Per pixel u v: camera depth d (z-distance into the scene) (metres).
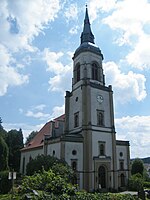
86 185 40.06
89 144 41.72
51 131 50.38
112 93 49.22
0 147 42.44
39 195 16.83
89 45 50.34
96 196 18.77
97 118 45.12
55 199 16.50
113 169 44.34
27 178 20.91
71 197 17.33
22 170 56.06
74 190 18.86
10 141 75.88
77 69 50.31
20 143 77.56
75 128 46.09
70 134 43.88
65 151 39.78
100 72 49.56
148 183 47.06
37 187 19.36
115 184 43.56
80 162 41.09
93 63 49.28
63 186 18.69
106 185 42.66
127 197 20.45
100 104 46.56
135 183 45.12
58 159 36.97
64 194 17.58
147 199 27.75
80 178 40.28
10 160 73.75
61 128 51.28
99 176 42.31
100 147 43.53
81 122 44.44
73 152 40.69
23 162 56.69
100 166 42.84
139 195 25.58
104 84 49.91
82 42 52.81
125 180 47.28
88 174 40.41
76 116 46.91
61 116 58.62
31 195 17.06
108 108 47.75
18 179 40.41
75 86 49.31
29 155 53.66
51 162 35.31
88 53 49.03
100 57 50.66
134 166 58.38
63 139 40.19
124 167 48.16
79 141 41.97
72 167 39.81
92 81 47.75
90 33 52.88
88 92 45.22
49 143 43.88
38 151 48.81
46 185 19.00
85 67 47.78
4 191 27.92
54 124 50.84
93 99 45.72
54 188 18.38
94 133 43.41
